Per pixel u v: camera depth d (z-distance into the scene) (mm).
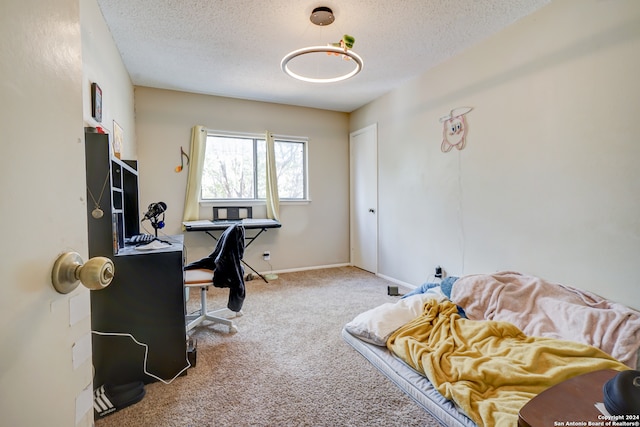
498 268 2564
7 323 375
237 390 1629
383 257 4043
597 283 1944
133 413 1450
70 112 524
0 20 367
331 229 4668
